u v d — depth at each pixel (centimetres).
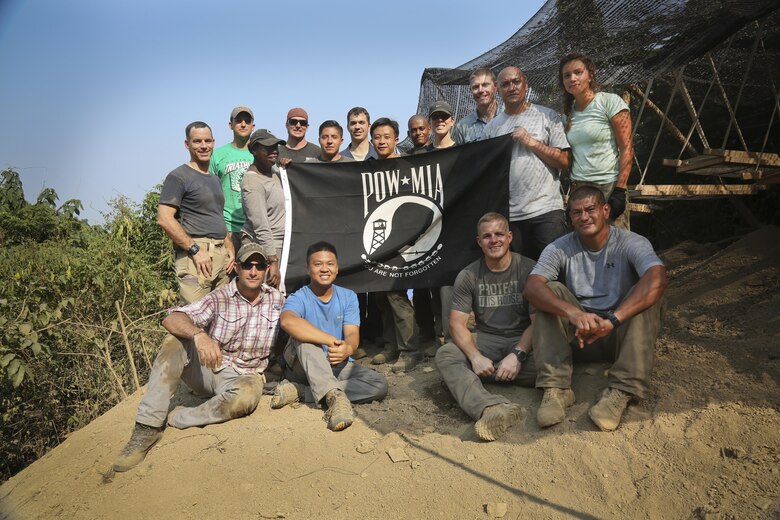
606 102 461
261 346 463
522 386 435
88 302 704
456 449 382
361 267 533
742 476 320
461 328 445
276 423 429
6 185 1144
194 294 502
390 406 443
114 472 400
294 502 353
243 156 595
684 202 851
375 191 538
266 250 523
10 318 623
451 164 525
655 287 372
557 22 550
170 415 444
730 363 411
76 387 741
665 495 319
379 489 355
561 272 435
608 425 368
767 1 463
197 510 355
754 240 615
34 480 428
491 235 434
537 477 346
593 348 424
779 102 674
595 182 469
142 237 842
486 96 524
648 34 527
